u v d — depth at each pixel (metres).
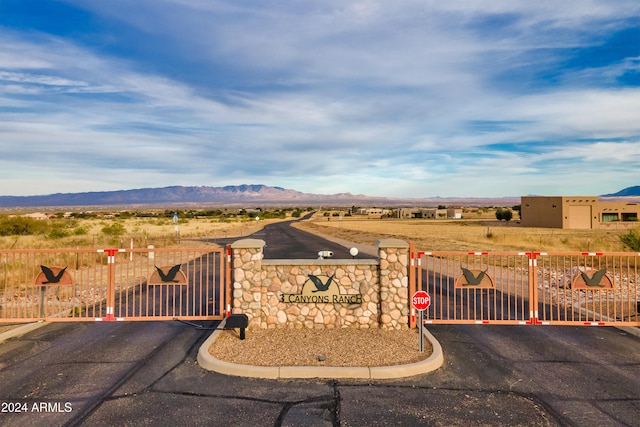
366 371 6.66
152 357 7.61
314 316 9.05
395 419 5.35
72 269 18.70
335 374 6.66
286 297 9.05
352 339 8.27
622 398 5.98
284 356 7.32
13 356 7.65
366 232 51.56
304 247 30.81
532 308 9.30
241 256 8.92
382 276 8.91
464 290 14.20
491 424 5.24
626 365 7.26
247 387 6.31
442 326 9.75
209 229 61.06
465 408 5.66
